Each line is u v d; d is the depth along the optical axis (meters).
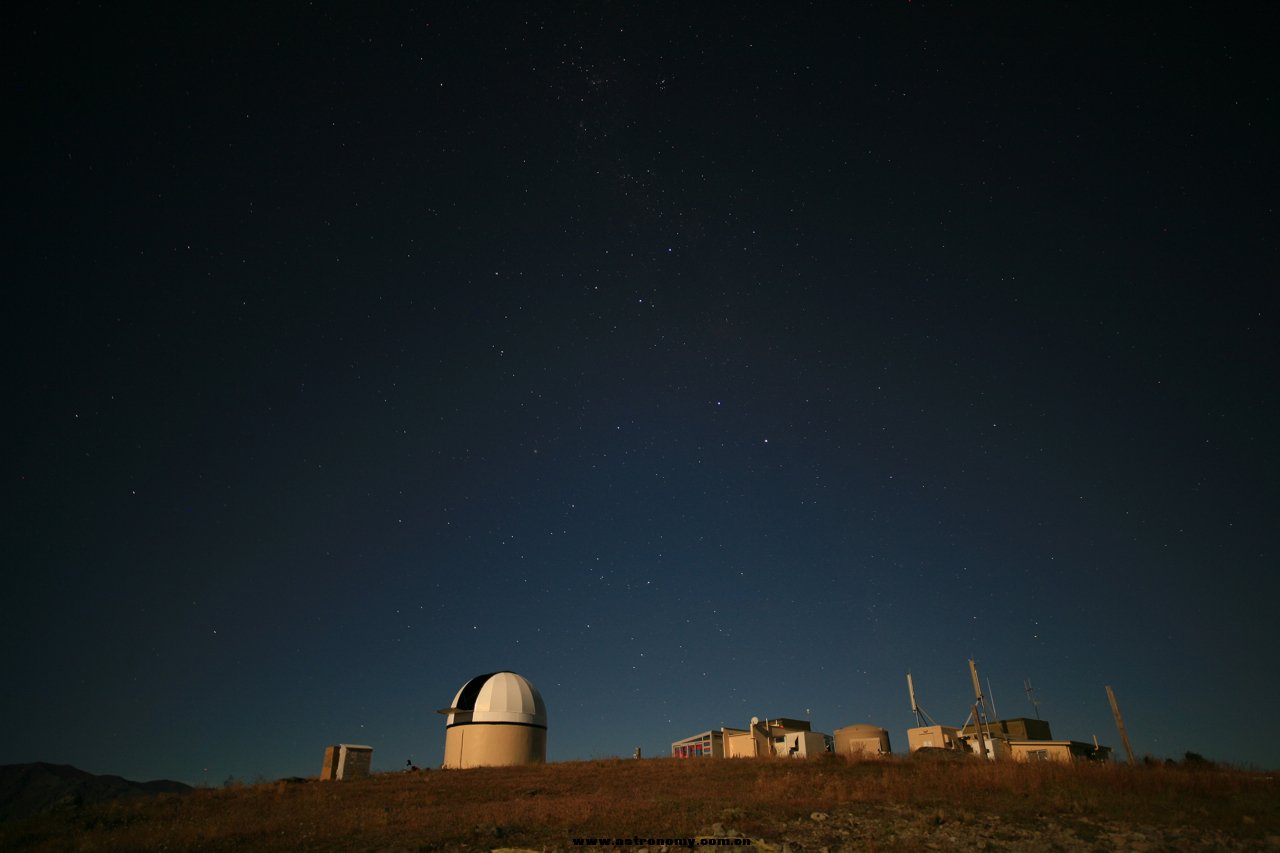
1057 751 39.75
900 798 20.44
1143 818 17.52
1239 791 20.94
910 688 46.25
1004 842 15.17
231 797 24.48
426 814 18.83
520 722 45.09
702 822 16.88
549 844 14.79
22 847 16.78
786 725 47.19
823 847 14.56
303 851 14.57
